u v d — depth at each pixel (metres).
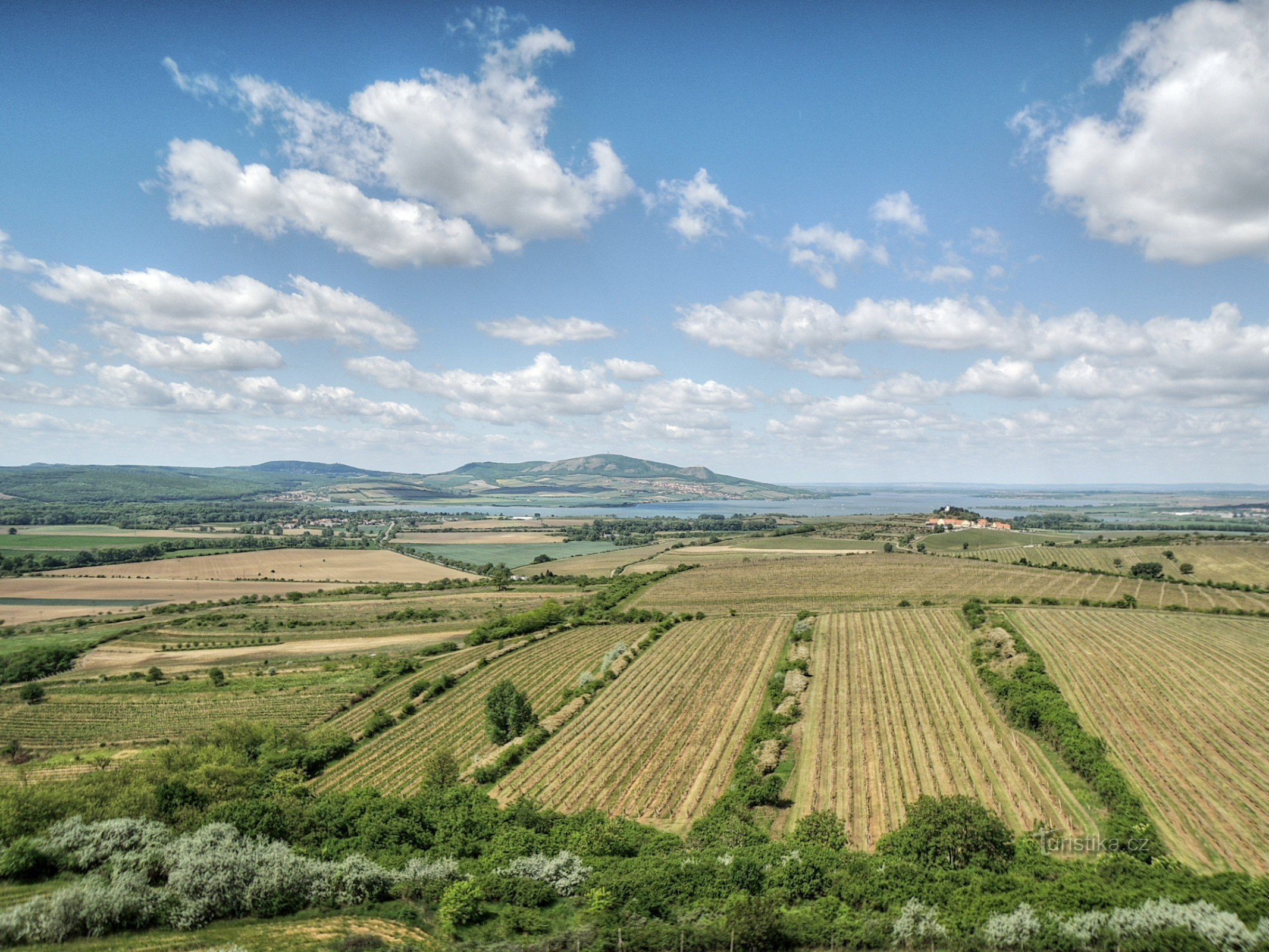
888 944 40.34
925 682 93.44
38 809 53.47
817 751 74.06
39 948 38.09
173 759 74.25
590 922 43.94
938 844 50.72
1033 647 103.38
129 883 42.41
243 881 44.53
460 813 58.81
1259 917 40.50
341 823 56.75
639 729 84.38
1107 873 47.53
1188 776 64.69
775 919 41.22
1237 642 105.88
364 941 39.78
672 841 56.59
